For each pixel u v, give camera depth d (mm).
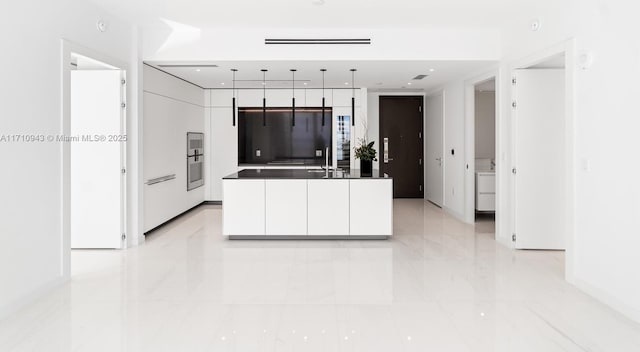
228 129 9156
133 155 5625
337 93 9039
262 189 5887
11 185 3406
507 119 5566
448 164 8273
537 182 5355
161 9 4895
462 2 4676
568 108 4086
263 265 4730
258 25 5566
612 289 3502
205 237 6184
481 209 7406
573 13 4035
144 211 6129
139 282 4141
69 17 4180
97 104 5355
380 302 3617
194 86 8430
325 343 2867
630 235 3301
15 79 3439
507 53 5535
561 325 3150
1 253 3299
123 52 5324
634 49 3244
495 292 3863
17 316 3318
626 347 2795
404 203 9570
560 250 5387
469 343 2863
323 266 4691
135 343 2855
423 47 5793
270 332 3035
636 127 3236
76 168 5391
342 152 9109
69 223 4164
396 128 10281
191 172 8320
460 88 7496
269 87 8805
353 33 5793
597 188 3688
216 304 3568
